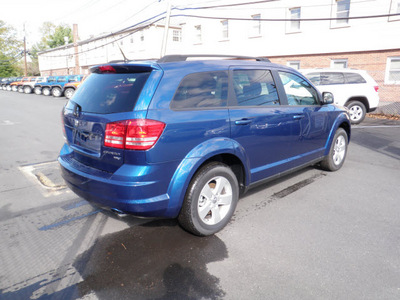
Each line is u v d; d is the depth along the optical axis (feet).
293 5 56.44
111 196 8.77
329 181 15.65
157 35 93.66
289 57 59.31
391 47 46.96
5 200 13.57
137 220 11.69
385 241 10.03
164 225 11.26
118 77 9.68
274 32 60.39
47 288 7.91
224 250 9.57
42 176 16.74
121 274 8.46
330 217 11.73
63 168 10.48
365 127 32.55
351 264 8.82
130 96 8.82
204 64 10.27
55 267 8.80
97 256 9.32
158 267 8.75
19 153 22.03
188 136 9.17
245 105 11.14
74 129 10.36
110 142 8.66
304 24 55.98
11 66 197.16
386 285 7.94
